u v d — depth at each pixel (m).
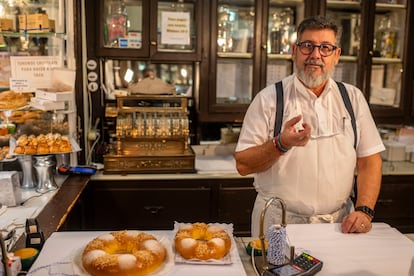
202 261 1.15
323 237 1.40
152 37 2.56
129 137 2.41
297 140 1.40
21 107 2.15
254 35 2.66
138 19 2.60
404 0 2.78
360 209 1.53
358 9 2.80
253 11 2.67
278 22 2.79
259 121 1.64
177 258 1.16
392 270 1.17
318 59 1.54
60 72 2.21
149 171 2.40
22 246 1.27
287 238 1.38
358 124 1.68
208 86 2.67
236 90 2.78
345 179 1.65
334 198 1.63
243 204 2.47
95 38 2.53
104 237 1.18
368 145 1.68
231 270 1.13
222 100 2.77
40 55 2.31
